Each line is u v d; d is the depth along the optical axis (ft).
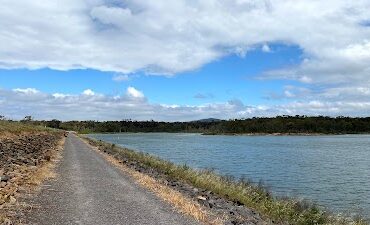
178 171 89.76
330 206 76.33
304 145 360.89
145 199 45.55
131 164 101.45
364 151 271.08
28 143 128.06
